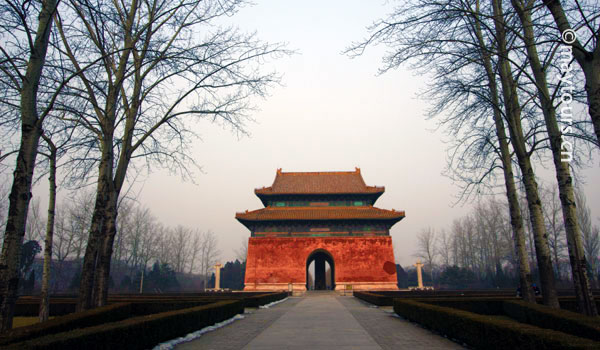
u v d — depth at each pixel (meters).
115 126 13.62
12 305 7.98
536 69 12.52
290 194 50.47
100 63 13.38
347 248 47.31
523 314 12.95
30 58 9.02
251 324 14.52
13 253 8.12
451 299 17.97
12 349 5.65
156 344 9.58
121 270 73.19
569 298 17.98
